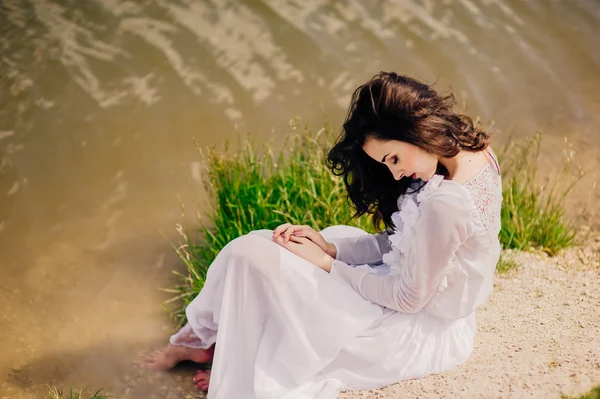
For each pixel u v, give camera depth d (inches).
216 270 115.3
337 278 114.8
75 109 218.5
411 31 259.8
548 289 147.3
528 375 111.2
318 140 204.1
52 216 185.6
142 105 221.9
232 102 225.9
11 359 141.9
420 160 101.6
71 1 260.8
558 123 222.7
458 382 111.7
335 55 247.1
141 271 169.3
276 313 111.1
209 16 259.0
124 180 198.1
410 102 98.1
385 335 112.4
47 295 161.2
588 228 176.2
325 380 112.5
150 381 134.3
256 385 108.7
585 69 246.8
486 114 227.5
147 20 254.8
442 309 112.9
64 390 133.8
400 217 113.7
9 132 209.6
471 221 102.5
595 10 275.6
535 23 267.7
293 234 122.0
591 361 113.0
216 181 177.2
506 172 188.1
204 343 127.0
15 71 229.1
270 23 258.4
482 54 251.3
